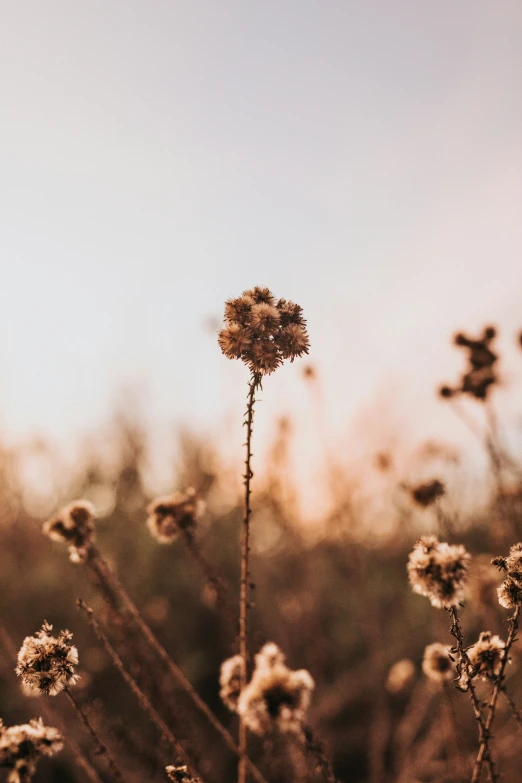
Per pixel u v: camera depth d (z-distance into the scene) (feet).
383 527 20.06
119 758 11.12
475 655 6.33
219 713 16.88
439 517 11.44
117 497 24.08
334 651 17.66
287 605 17.34
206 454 22.04
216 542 21.24
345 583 18.30
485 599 11.13
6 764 5.53
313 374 15.66
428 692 13.82
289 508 17.69
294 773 9.22
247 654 8.23
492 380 12.57
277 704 5.68
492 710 6.18
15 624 16.99
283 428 16.56
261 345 6.98
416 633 17.17
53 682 6.27
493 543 13.94
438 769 11.75
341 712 16.47
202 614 18.66
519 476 13.15
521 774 10.64
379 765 13.47
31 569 19.95
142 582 19.83
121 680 14.47
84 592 18.11
